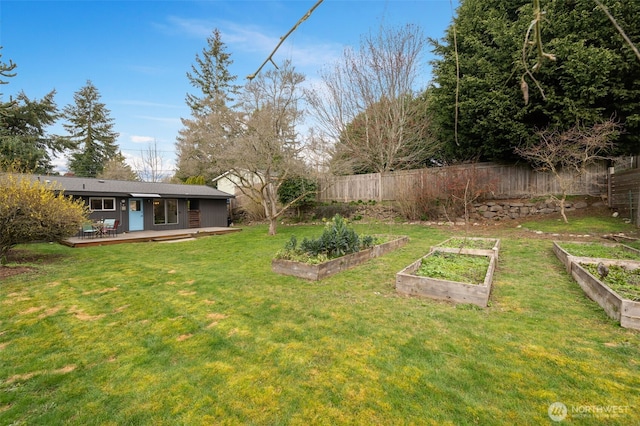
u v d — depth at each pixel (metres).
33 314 3.90
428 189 11.63
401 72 14.53
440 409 2.01
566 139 8.37
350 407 2.06
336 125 16.69
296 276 5.31
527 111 8.88
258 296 4.35
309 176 11.70
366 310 3.68
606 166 9.65
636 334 2.87
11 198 6.34
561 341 2.79
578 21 7.92
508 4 10.12
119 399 2.23
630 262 4.46
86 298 4.50
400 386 2.25
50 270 6.29
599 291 3.56
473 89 9.51
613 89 7.77
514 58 8.41
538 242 7.27
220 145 12.68
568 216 9.43
